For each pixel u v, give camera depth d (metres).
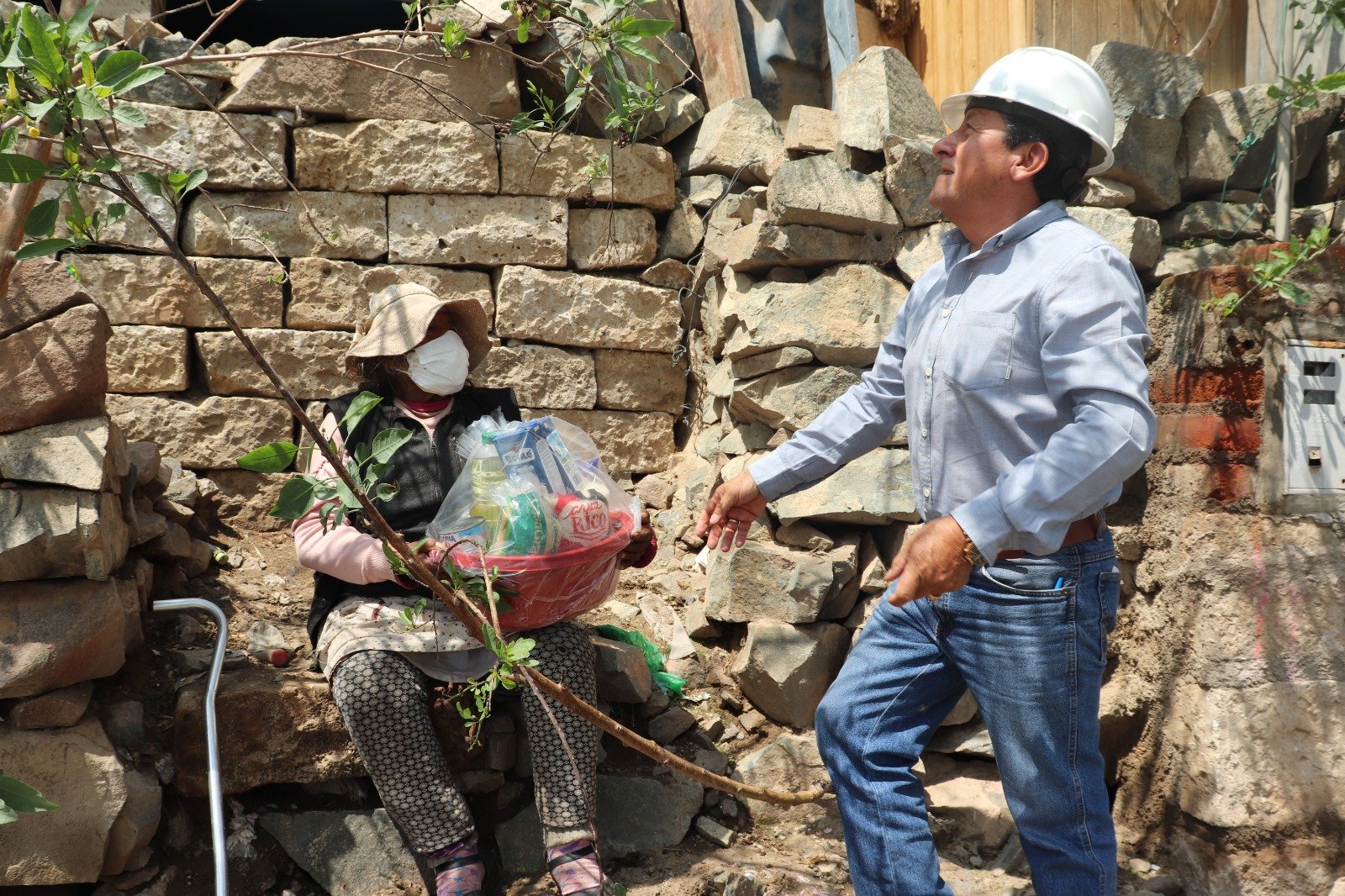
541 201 3.94
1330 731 2.82
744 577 3.20
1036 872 2.22
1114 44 3.56
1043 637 2.13
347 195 3.79
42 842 2.38
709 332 3.95
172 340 3.62
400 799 2.50
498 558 2.42
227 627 2.90
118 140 3.52
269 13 4.84
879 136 3.52
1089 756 2.20
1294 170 3.53
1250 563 2.86
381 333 2.72
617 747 3.02
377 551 2.53
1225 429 2.94
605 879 2.64
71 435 2.54
